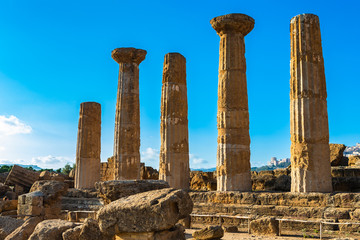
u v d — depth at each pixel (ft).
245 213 51.67
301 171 49.21
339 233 43.62
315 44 51.01
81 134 84.28
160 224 27.48
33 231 36.27
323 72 51.26
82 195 74.02
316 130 49.39
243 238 41.78
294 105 50.90
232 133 56.34
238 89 57.21
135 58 78.38
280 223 45.39
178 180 64.64
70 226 34.06
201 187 84.48
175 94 66.90
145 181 37.93
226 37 58.59
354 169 67.92
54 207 61.36
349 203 45.52
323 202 47.03
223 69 58.08
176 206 28.84
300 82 50.57
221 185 55.98
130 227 28.37
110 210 28.99
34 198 57.82
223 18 58.03
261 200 51.37
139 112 78.48
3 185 90.68
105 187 37.65
